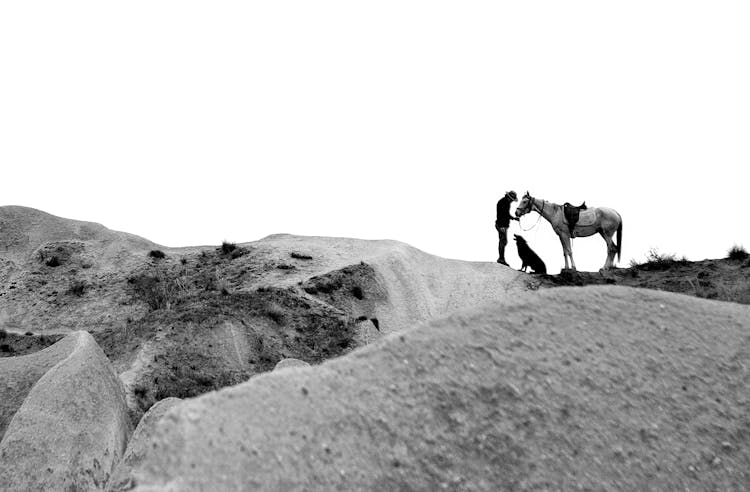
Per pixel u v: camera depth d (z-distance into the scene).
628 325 8.61
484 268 36.81
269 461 6.76
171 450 6.57
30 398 16.66
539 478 7.32
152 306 33.31
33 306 34.59
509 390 7.78
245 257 36.81
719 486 7.54
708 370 8.30
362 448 7.14
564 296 8.80
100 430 16.66
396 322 33.03
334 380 7.54
